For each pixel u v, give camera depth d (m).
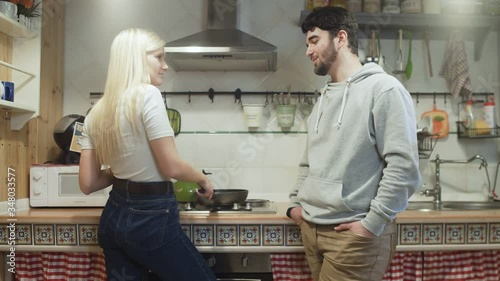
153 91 1.29
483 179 2.24
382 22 2.09
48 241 1.65
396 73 2.23
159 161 1.28
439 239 1.62
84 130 1.41
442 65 2.26
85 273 1.69
